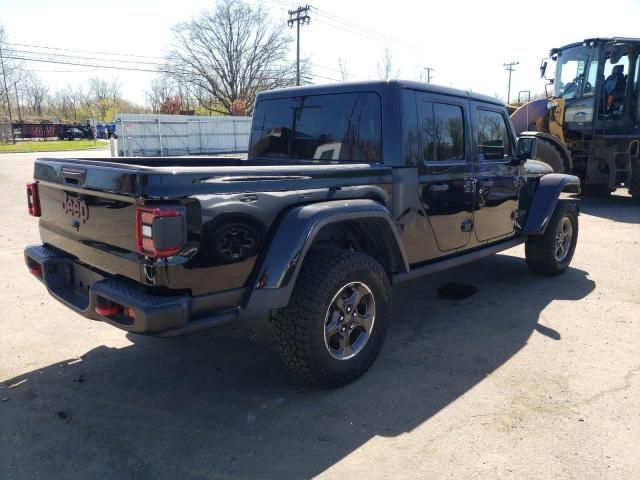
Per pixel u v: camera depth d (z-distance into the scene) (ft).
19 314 15.31
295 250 9.59
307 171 10.40
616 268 20.39
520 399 10.59
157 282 8.54
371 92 12.67
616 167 36.99
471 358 12.51
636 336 13.75
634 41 35.22
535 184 18.37
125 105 289.94
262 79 182.29
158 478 8.32
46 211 11.71
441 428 9.59
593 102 35.94
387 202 12.08
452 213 14.08
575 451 8.87
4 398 10.78
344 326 10.99
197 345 13.37
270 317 10.39
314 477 8.31
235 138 97.86
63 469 8.55
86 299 10.44
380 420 9.89
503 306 16.14
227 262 9.26
